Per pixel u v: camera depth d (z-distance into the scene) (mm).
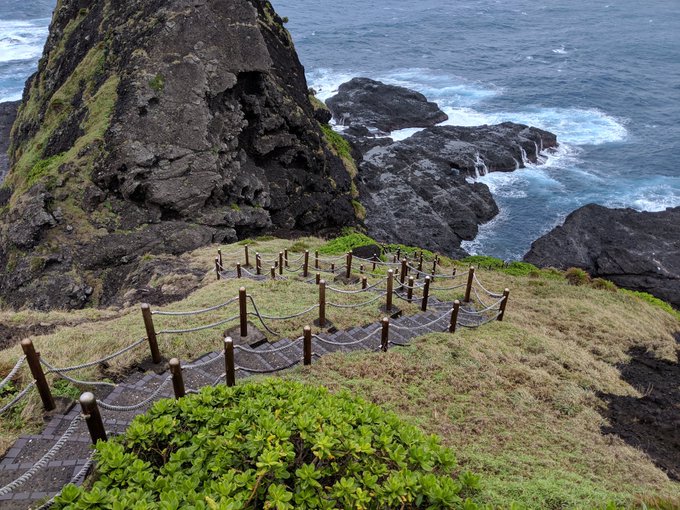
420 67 74625
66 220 22922
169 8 27578
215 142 26203
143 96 25078
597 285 21000
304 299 13852
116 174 23734
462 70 72250
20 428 6941
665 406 10836
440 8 114250
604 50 77312
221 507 3844
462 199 38750
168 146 24750
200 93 25875
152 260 21844
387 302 13234
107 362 9227
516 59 75938
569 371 11734
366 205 38406
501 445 7898
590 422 9570
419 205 38156
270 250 23234
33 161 29062
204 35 27031
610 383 11664
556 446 8211
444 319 13445
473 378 10070
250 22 28625
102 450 4789
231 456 4688
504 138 46281
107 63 29297
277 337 10984
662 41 79938
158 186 24234
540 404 9781
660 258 31344
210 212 25812
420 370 9992
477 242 36094
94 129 25719
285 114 31406
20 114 40312
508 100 60094
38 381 7121
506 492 6051
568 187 41531
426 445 5125
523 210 38969
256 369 9203
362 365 9773
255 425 4945
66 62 34750
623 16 98000
